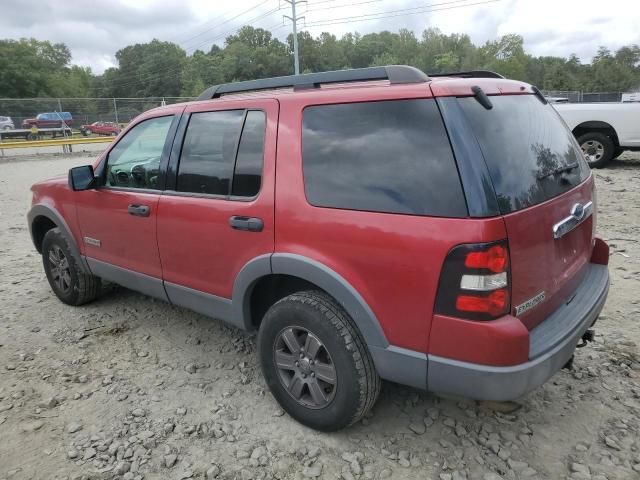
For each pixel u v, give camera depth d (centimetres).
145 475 260
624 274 494
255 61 10244
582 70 8788
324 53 11150
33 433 294
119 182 389
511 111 258
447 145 224
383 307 241
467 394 228
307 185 266
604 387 317
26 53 7312
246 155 297
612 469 252
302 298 271
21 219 878
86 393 332
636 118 1030
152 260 363
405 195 232
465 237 213
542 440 274
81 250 433
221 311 325
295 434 286
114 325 430
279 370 291
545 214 242
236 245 299
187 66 10488
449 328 223
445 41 10931
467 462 260
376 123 247
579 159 308
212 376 349
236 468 262
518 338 216
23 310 467
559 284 263
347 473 256
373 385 259
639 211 734
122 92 11669
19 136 2795
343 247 250
